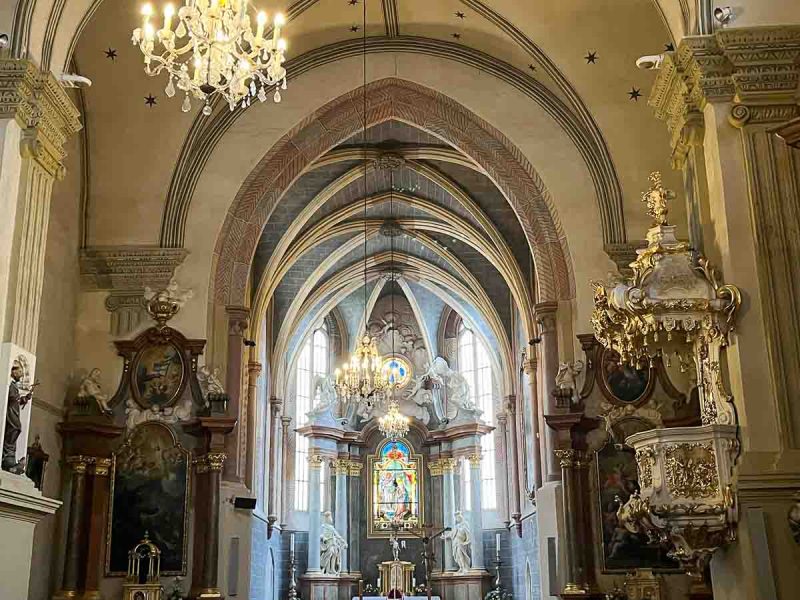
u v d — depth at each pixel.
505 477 31.52
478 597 31.14
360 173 22.94
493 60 18.39
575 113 17.78
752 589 9.25
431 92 18.61
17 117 10.98
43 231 11.52
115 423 16.81
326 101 18.56
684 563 9.84
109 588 16.06
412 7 17.33
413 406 34.88
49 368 15.94
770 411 9.63
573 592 15.93
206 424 16.45
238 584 17.70
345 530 33.31
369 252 30.39
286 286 29.06
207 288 17.59
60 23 11.71
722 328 10.03
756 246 10.05
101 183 17.58
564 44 16.27
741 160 10.34
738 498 9.45
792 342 9.74
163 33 8.77
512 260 23.53
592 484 16.53
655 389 16.73
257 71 9.20
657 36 15.62
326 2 16.95
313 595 31.38
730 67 10.52
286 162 18.70
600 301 11.16
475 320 32.56
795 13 10.55
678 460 9.81
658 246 10.46
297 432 33.00
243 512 18.30
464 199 23.23
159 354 17.19
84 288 17.45
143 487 16.58
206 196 18.03
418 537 33.41
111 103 17.06
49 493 15.71
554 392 16.88
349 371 22.81
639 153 17.11
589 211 17.67
